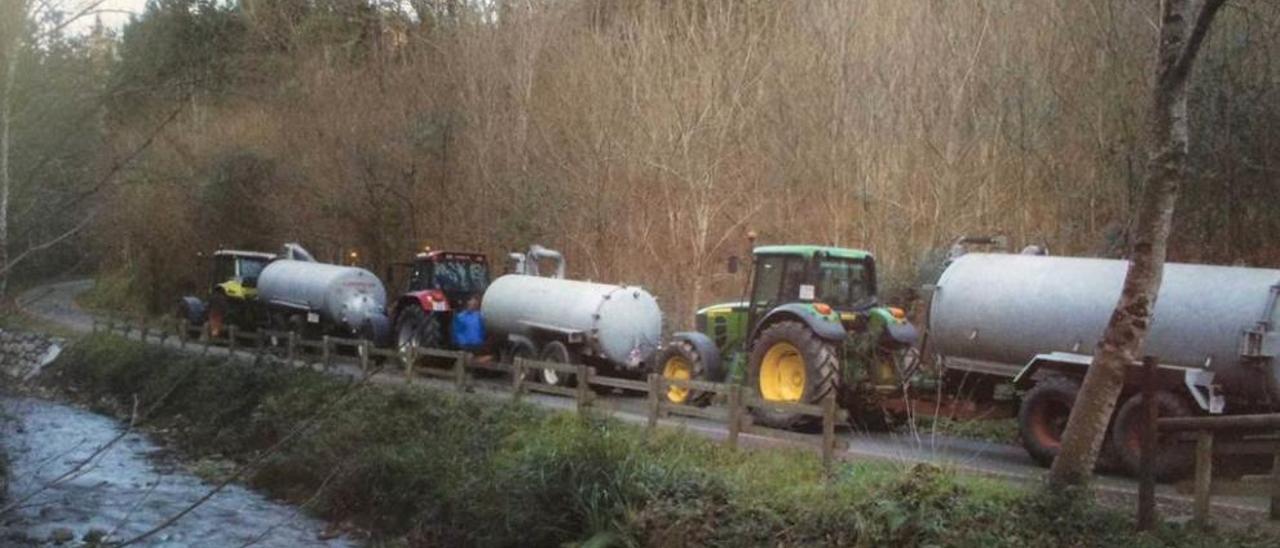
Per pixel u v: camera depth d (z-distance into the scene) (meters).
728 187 23.97
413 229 29.11
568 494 11.17
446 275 22.17
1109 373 8.65
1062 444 8.95
